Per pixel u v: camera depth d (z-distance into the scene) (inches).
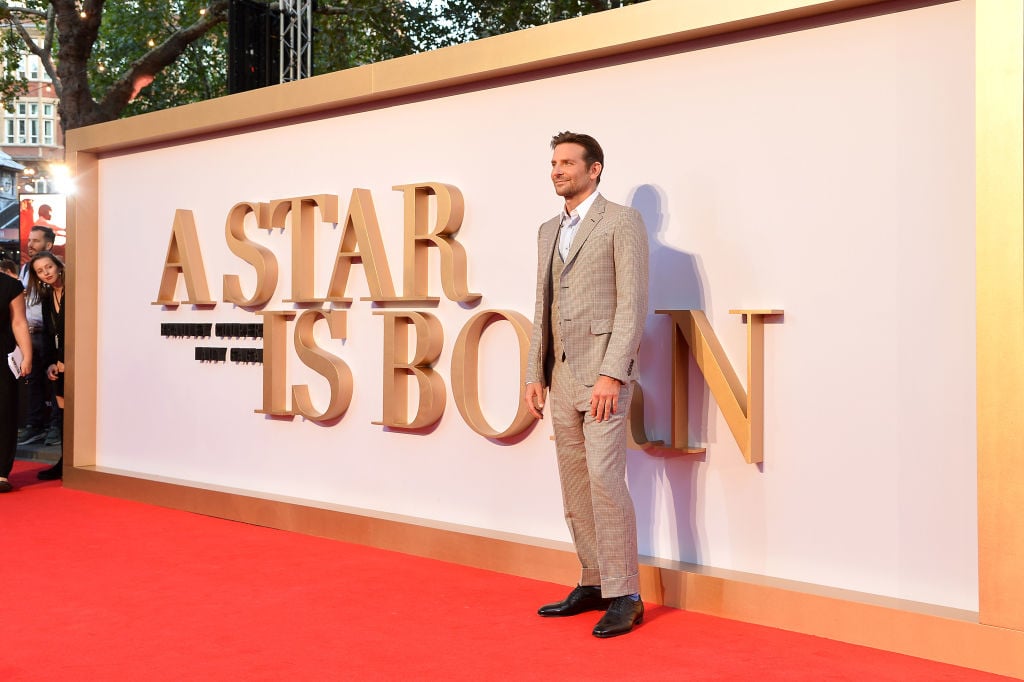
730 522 169.2
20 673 135.9
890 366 152.4
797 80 161.2
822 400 158.9
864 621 147.4
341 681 132.3
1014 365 134.7
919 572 149.9
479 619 160.1
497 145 201.2
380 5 722.8
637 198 179.3
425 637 150.9
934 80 148.2
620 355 149.5
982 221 136.8
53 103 1791.3
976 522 145.0
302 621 159.5
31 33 1643.7
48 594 175.9
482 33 741.9
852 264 155.9
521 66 190.9
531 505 196.9
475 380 203.8
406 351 216.7
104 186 289.9
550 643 147.7
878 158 153.4
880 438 153.4
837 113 157.2
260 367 248.2
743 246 166.7
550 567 184.1
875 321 153.8
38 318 361.4
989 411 136.7
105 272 289.6
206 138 260.4
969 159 145.4
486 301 203.2
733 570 168.2
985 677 133.6
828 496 158.4
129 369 282.8
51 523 239.6
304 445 239.0
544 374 163.8
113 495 275.0
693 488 173.6
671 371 175.0
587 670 135.8
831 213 157.9
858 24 154.9
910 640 143.2
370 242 219.8
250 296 250.4
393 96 217.8
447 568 195.2
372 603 169.9
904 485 151.3
